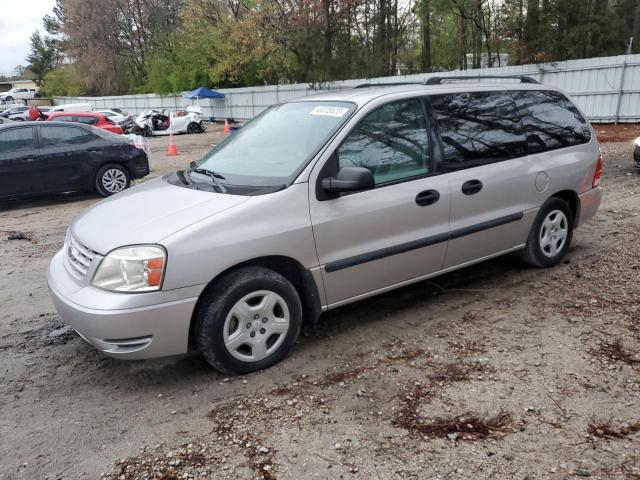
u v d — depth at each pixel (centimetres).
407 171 411
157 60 4759
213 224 334
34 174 984
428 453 277
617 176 1002
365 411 314
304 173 366
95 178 1052
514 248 496
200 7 4166
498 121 471
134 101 4934
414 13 2948
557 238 529
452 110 443
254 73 4006
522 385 334
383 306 465
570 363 357
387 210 395
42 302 519
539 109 506
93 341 329
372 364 368
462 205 436
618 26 2244
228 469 271
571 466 264
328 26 3131
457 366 360
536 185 488
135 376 369
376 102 405
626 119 1855
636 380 336
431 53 3388
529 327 413
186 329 331
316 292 376
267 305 357
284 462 275
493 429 294
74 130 1035
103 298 321
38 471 276
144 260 318
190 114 3130
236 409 322
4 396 350
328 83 3070
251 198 352
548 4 2286
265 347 363
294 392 338
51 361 397
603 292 471
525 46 2331
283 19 3369
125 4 5200
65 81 6462
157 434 303
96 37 5297
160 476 268
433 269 438
